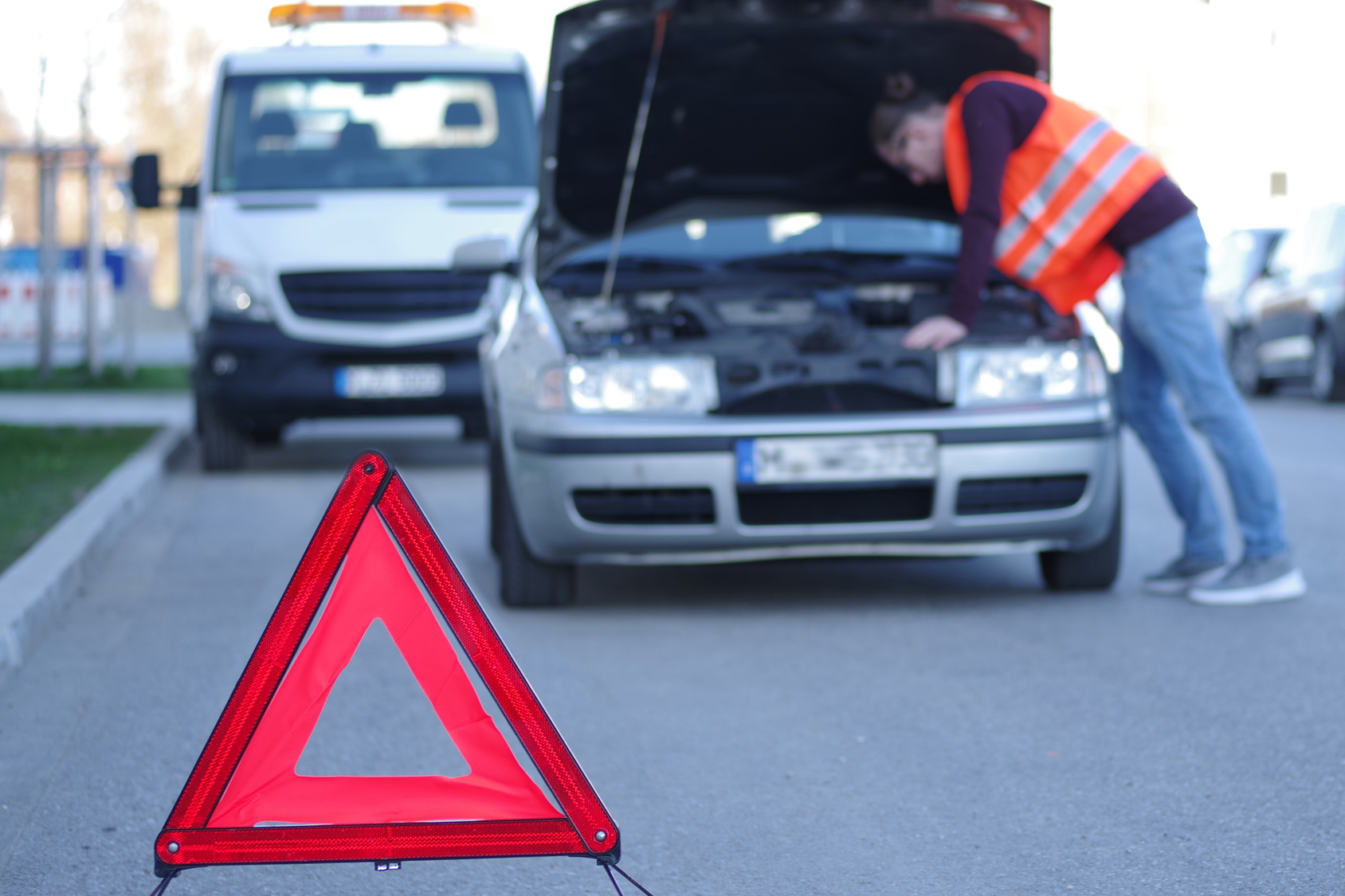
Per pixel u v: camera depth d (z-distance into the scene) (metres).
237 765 3.30
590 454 6.73
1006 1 7.39
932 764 4.77
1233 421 7.00
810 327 7.08
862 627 6.75
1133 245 6.95
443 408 12.59
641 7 7.25
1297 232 20.88
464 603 3.32
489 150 13.05
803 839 4.14
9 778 4.73
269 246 12.47
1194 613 6.87
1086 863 3.92
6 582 6.93
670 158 8.08
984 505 6.85
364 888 3.84
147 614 7.11
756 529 6.76
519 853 3.33
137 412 18.05
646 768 4.76
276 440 15.44
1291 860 3.91
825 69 7.69
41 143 22.70
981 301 7.21
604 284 7.58
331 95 13.11
